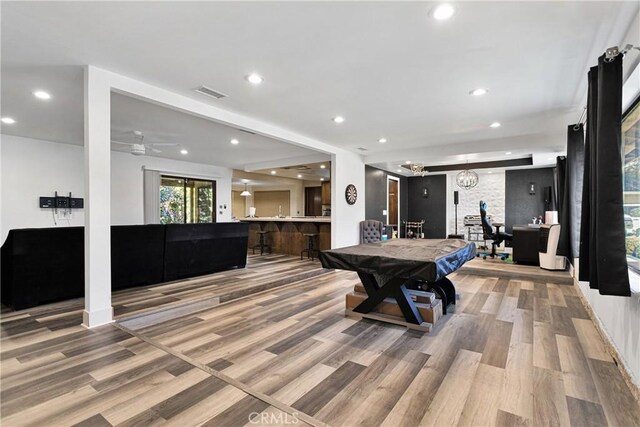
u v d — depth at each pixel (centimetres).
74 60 271
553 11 201
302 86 328
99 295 296
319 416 177
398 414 179
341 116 432
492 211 920
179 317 348
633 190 275
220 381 213
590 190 239
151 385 207
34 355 244
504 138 562
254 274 543
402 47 249
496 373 225
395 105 386
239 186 1359
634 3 191
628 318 216
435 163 852
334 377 220
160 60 272
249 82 318
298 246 772
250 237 869
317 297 430
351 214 685
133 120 454
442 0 192
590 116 239
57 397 192
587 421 173
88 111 279
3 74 300
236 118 422
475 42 240
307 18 211
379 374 224
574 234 419
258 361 243
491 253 721
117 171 698
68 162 620
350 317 347
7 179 550
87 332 284
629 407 185
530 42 239
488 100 367
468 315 354
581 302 400
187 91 341
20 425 168
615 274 198
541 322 330
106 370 224
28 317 320
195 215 877
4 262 357
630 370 210
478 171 912
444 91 339
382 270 292
